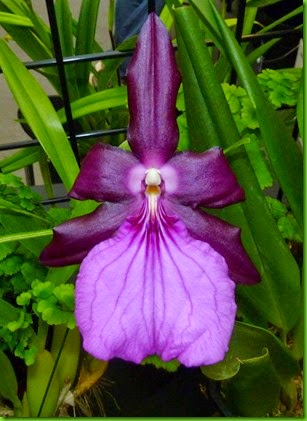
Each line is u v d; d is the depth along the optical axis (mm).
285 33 221
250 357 179
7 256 195
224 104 167
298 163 176
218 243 159
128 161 154
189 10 165
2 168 277
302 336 197
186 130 192
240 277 161
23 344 188
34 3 483
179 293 143
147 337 139
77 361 210
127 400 222
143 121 151
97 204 177
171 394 222
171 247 151
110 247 149
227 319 141
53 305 180
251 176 173
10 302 216
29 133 314
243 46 285
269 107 172
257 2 251
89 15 264
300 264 227
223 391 209
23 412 208
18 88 188
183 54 167
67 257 158
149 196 157
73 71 284
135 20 283
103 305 140
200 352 137
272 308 186
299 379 210
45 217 205
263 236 176
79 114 250
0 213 193
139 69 148
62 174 185
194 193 155
